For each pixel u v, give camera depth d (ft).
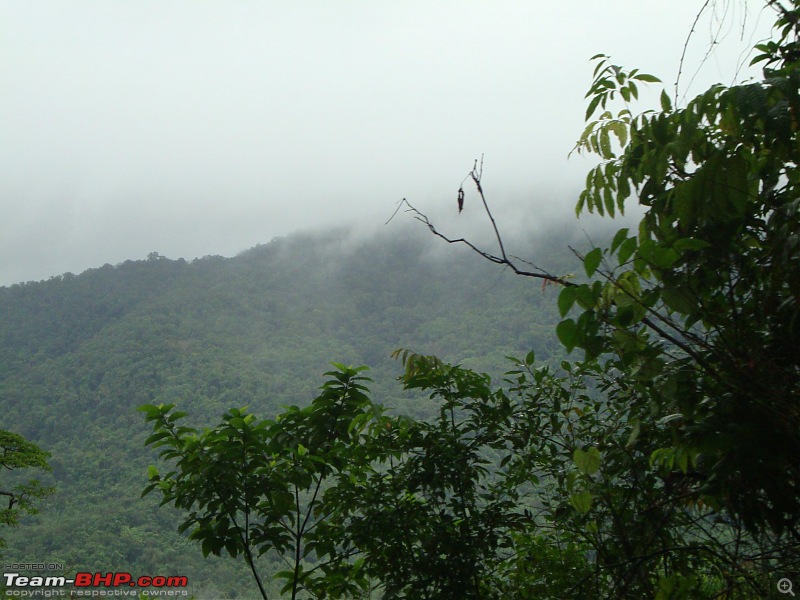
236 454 11.10
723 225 6.24
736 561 6.67
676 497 7.83
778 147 6.07
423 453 11.99
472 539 11.00
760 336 6.12
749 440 5.60
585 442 10.65
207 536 11.18
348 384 12.13
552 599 9.98
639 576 8.00
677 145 6.55
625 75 8.30
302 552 12.84
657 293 5.94
